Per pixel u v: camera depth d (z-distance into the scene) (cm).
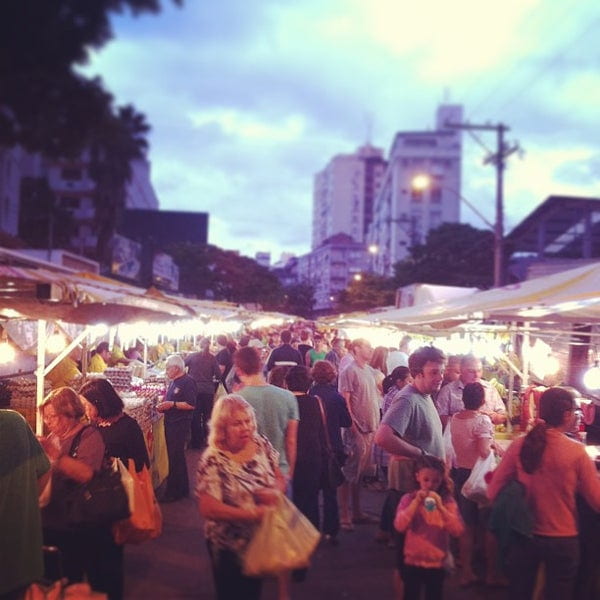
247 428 378
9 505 401
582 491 393
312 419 580
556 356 1018
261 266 8594
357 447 697
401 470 573
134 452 475
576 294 529
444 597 517
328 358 1438
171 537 654
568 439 399
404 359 1061
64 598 400
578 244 2870
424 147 9456
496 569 533
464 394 567
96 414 480
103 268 3988
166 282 5622
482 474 527
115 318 522
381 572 562
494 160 2102
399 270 4809
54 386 703
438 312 772
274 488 375
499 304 598
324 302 13425
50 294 538
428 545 422
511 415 860
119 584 452
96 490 434
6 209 3897
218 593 373
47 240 4456
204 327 1421
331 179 16200
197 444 1106
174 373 810
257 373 521
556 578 392
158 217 7200
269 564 351
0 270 541
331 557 598
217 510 360
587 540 427
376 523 709
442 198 9450
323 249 13938
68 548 441
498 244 2092
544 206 2631
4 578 395
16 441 409
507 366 1037
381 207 11156
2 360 624
